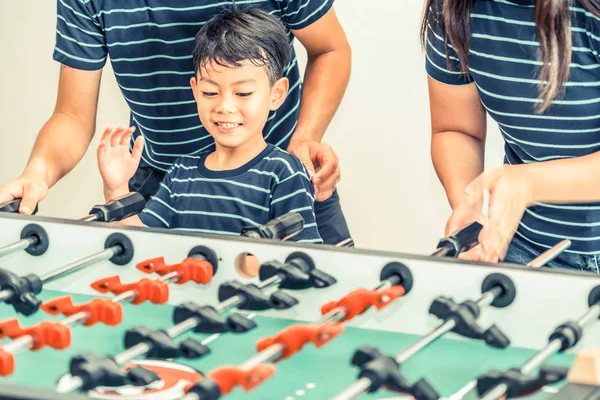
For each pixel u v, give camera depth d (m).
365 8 3.89
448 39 2.05
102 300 1.43
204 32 2.19
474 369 1.38
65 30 2.33
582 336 1.35
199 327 1.39
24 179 2.15
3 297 1.47
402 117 3.94
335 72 2.47
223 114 2.19
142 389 1.33
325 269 1.55
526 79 1.96
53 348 1.36
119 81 2.39
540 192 1.83
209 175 2.27
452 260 1.49
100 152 2.27
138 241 1.65
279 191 2.19
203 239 1.61
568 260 2.21
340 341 1.49
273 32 2.23
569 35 1.82
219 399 1.23
